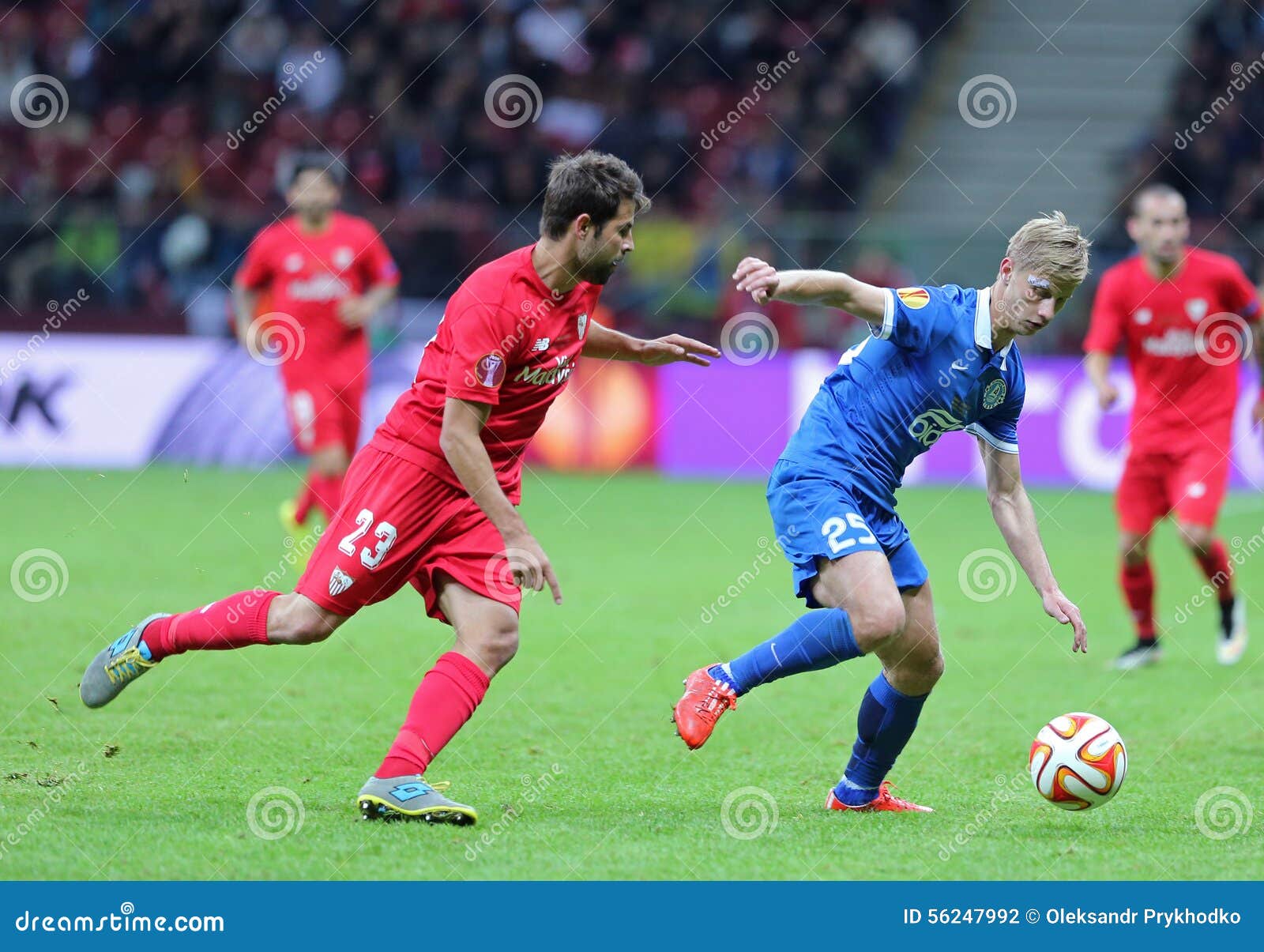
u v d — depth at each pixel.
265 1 69.25
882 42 70.56
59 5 70.56
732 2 70.44
